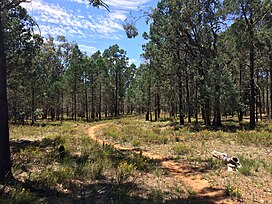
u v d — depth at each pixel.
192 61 30.19
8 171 7.93
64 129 28.31
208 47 27.33
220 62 24.64
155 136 19.17
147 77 43.38
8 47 19.38
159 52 33.03
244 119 37.38
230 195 7.23
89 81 56.06
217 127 24.67
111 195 7.11
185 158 12.26
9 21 19.06
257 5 23.80
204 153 13.12
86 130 28.58
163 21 27.53
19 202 6.07
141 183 8.46
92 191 7.43
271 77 35.69
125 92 78.69
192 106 28.30
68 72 53.94
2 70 8.06
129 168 9.59
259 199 6.98
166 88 40.16
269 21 24.75
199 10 26.05
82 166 9.45
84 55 55.66
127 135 20.47
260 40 24.77
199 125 27.53
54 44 54.22
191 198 7.17
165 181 8.83
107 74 63.56
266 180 8.48
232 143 15.65
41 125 35.62
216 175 9.28
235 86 25.55
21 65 21.56
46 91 48.28
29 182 7.57
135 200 6.84
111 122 41.53
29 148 13.69
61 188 7.58
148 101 44.72
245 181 8.43
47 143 16.36
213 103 24.86
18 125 33.06
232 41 25.80
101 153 12.54
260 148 13.77
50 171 8.82
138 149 15.15
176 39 28.20
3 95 8.02
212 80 24.61
